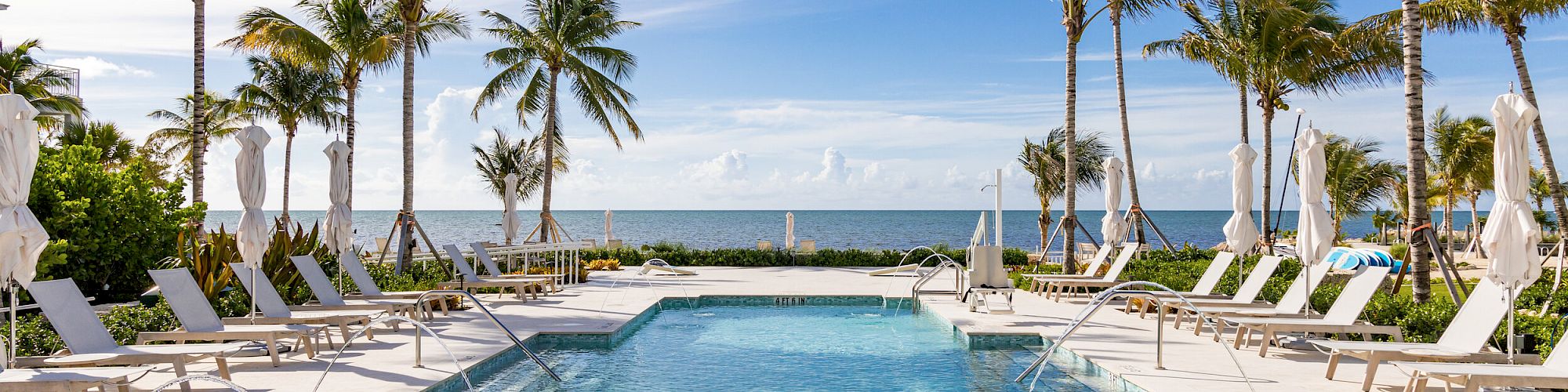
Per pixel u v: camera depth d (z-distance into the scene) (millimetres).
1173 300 9477
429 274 14836
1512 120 6062
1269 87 20656
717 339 9625
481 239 56719
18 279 5449
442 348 8008
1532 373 5215
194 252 10234
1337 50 18891
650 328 10531
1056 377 7258
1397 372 6828
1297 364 7211
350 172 20266
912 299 13242
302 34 16469
